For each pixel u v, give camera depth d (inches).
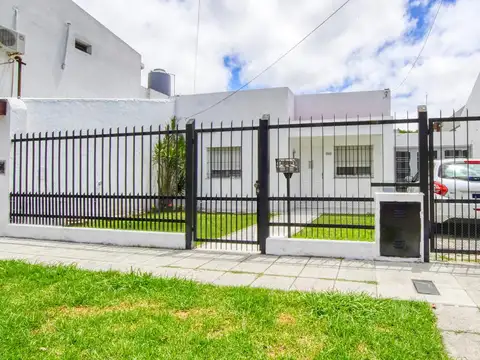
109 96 621.6
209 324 134.8
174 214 326.3
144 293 170.4
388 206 231.1
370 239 289.6
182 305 153.7
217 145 581.9
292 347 118.3
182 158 532.7
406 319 137.3
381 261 231.0
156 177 531.2
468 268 212.8
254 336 125.3
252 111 584.1
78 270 210.7
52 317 143.4
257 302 156.3
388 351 113.3
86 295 165.6
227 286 181.5
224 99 595.2
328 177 592.4
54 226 313.6
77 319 139.3
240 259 240.5
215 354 113.0
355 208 567.8
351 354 112.0
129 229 296.5
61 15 520.7
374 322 135.6
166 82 790.5
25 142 338.6
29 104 356.2
